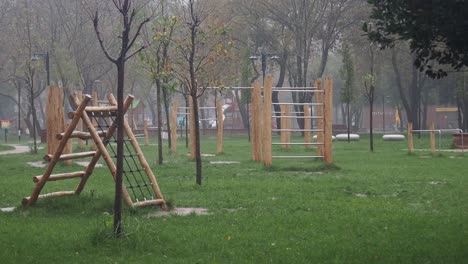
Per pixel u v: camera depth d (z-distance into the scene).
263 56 41.72
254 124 26.95
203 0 46.06
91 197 13.79
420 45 8.82
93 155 13.51
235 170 22.72
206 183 18.08
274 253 9.29
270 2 54.12
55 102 24.09
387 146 40.97
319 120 27.53
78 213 12.78
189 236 10.41
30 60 36.84
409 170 22.44
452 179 19.30
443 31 8.38
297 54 54.53
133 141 13.84
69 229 11.02
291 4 54.09
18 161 28.19
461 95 52.00
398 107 81.25
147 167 13.62
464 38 8.40
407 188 17.08
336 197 15.22
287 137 35.88
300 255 9.16
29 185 17.95
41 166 25.16
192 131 28.06
